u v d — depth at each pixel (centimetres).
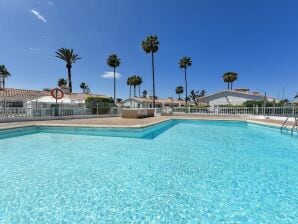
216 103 3628
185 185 405
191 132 1177
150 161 573
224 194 362
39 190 374
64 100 2073
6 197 344
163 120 1487
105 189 382
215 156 631
